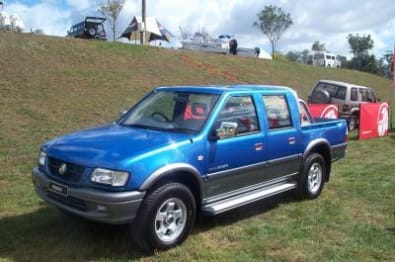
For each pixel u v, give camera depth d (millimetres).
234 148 6109
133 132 5844
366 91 18000
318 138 7742
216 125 5941
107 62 22453
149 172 5121
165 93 6676
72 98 17016
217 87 6543
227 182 6098
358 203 7664
